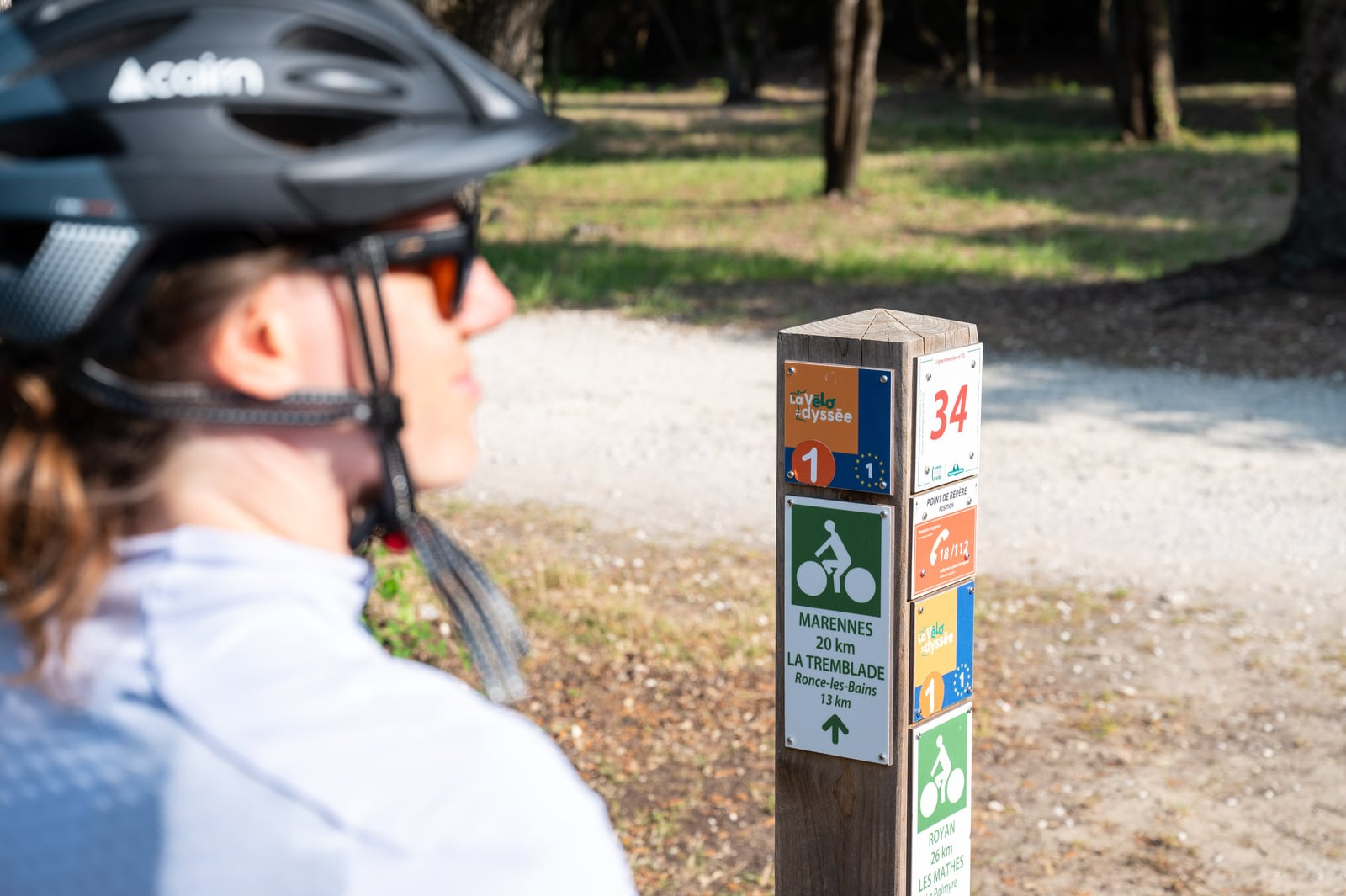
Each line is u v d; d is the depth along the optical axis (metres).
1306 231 12.78
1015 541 7.23
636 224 18.98
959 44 44.09
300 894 0.68
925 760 2.47
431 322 0.85
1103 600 6.39
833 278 14.99
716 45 47.19
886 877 2.48
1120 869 4.17
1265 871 4.17
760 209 20.31
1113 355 11.41
